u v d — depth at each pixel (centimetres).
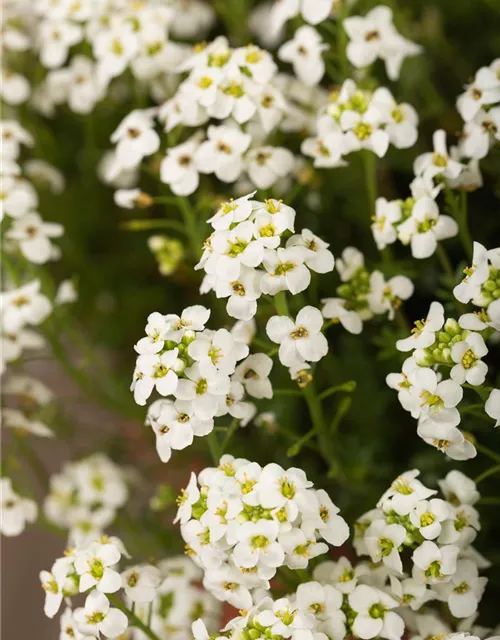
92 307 38
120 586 29
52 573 30
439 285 34
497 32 36
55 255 35
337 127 32
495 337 31
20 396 36
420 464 33
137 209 38
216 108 32
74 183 39
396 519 30
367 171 33
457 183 31
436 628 30
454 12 36
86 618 29
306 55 34
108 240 39
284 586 31
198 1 38
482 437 32
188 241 37
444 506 29
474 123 31
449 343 29
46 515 36
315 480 33
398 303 32
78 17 36
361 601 29
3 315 33
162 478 37
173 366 29
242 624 29
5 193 33
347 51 33
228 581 29
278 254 29
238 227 29
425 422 29
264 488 28
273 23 34
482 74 31
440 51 36
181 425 29
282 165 32
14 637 39
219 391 29
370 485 33
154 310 38
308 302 32
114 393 36
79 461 37
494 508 32
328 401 35
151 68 35
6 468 34
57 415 37
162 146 35
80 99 36
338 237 35
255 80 32
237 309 29
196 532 29
